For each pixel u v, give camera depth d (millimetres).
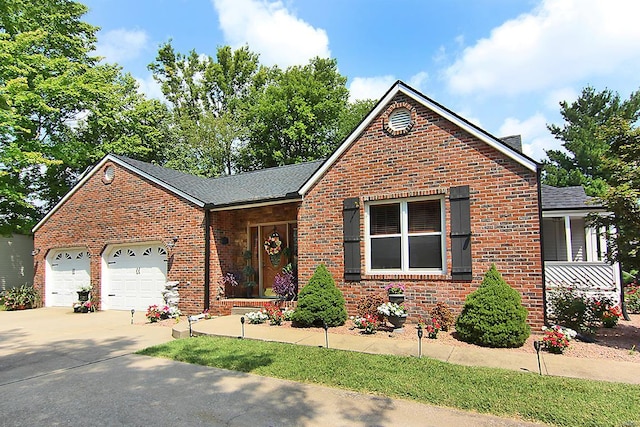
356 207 9867
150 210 13648
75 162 22281
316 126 31828
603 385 5223
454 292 8602
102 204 14938
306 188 10586
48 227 16578
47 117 22281
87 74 21844
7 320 12867
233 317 11195
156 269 13703
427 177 9109
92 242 15062
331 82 35406
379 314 9023
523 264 8000
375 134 9836
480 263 8398
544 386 5215
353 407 4828
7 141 18531
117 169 14633
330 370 6109
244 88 39281
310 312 9219
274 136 32125
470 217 8570
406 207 9477
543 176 29109
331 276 9891
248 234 13414
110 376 6383
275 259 12695
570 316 8289
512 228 8148
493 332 7176
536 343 5965
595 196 8867
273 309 10180
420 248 9273
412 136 9359
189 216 12727
